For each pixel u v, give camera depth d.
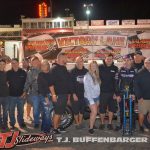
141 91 8.20
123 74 8.46
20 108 8.81
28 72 8.78
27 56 12.36
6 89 8.60
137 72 8.23
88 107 8.98
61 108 8.11
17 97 8.71
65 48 12.14
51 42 12.23
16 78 8.62
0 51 13.72
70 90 8.28
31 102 8.85
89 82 8.16
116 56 12.01
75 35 12.08
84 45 12.06
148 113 8.49
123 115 8.27
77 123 8.84
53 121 8.48
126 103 8.41
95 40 12.06
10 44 13.72
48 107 8.31
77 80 8.64
